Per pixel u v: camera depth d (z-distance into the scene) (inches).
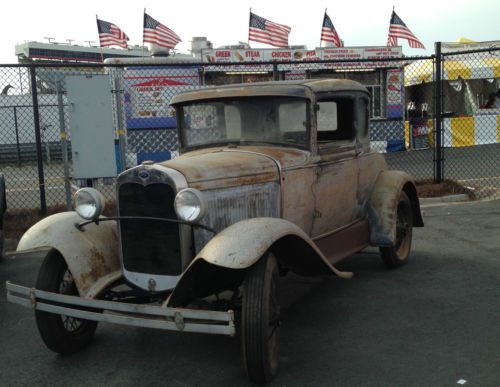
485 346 147.0
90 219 149.2
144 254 144.0
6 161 718.5
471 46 764.0
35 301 141.3
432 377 131.2
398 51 682.2
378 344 152.1
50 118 711.1
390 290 198.5
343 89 190.4
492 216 315.6
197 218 129.6
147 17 614.9
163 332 170.2
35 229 152.7
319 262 152.9
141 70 593.3
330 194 184.9
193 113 185.5
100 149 308.7
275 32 665.6
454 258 236.5
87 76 303.1
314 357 145.9
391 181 217.8
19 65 317.1
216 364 145.7
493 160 566.3
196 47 749.9
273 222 137.1
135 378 139.6
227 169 147.9
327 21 689.6
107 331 173.0
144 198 141.5
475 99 807.7
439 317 169.6
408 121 744.3
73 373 144.0
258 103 176.1
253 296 127.0
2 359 154.6
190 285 133.1
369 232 213.2
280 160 163.3
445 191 382.6
